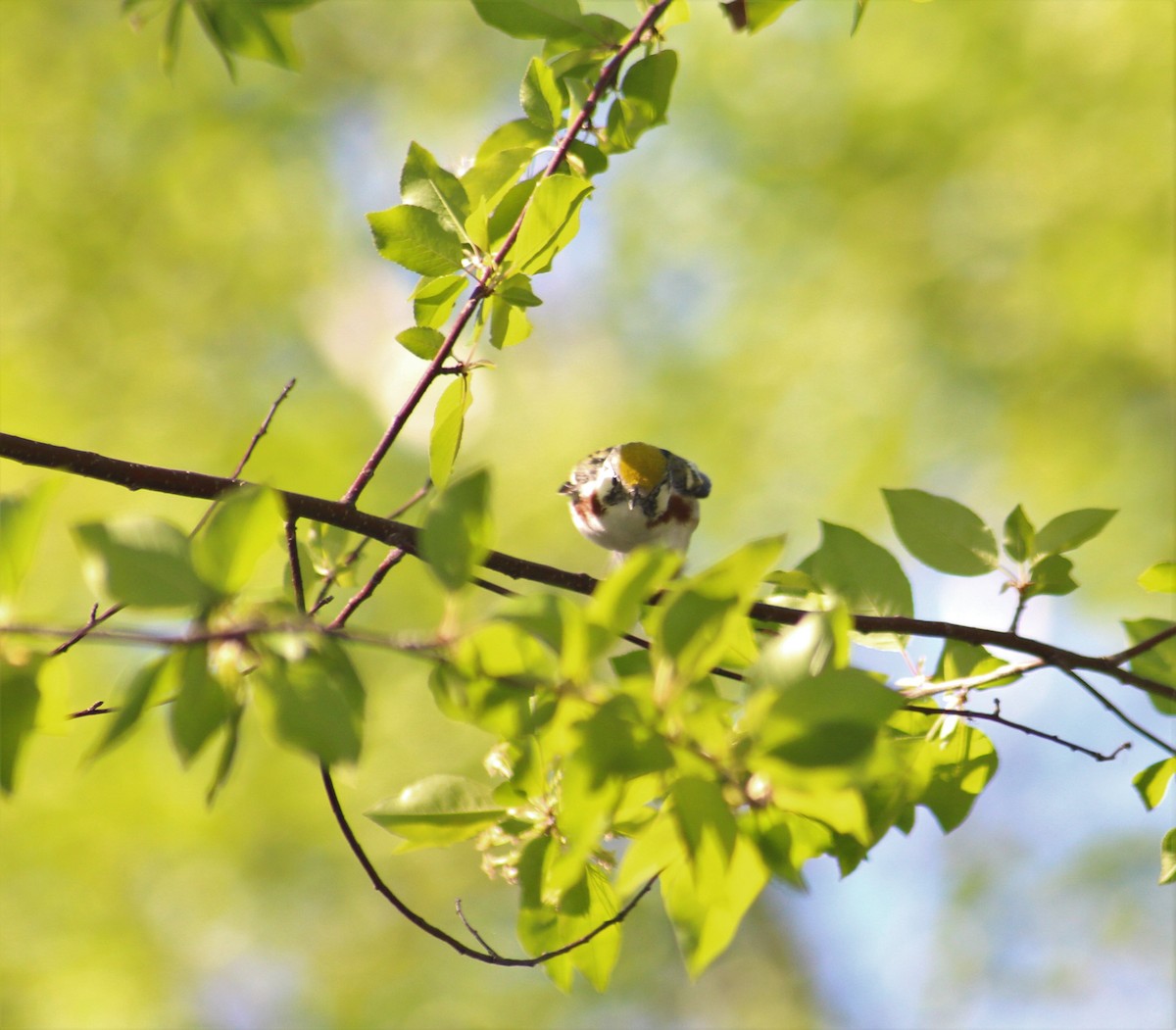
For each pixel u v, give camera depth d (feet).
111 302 48.88
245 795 41.70
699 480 27.20
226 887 42.39
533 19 15.16
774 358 44.98
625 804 9.27
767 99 45.96
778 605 14.42
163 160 50.55
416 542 14.21
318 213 52.70
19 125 48.80
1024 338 42.42
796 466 44.01
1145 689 13.43
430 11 54.29
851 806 8.52
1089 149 40.45
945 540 14.51
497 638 7.95
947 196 43.68
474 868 45.29
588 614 7.89
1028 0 41.42
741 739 8.52
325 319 51.98
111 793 40.24
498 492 47.85
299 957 44.11
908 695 12.98
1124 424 42.14
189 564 7.45
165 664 7.59
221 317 50.14
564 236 13.08
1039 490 41.96
